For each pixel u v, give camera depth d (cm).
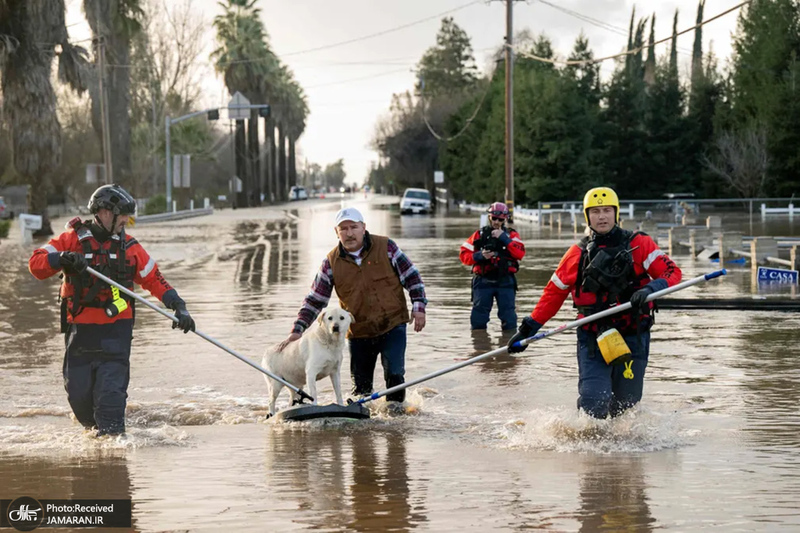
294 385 959
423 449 796
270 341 1451
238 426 909
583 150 7425
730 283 2191
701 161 7950
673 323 1594
